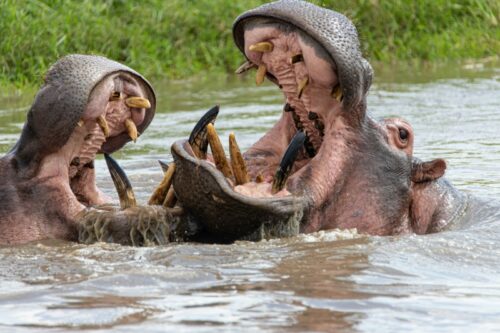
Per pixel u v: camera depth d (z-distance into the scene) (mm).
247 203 20141
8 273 18766
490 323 15648
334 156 22125
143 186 28922
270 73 22531
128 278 17906
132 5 66812
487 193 27594
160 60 64688
